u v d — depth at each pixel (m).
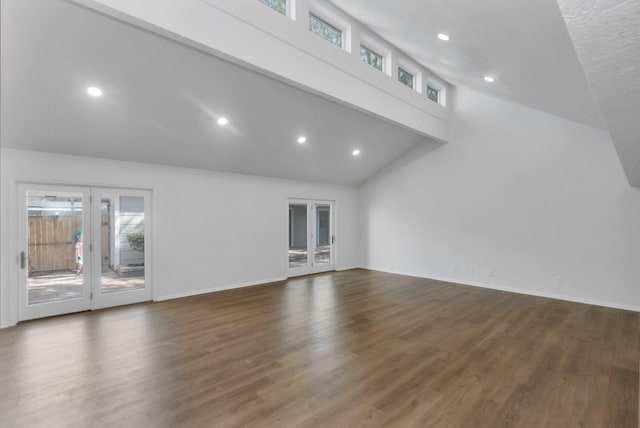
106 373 2.74
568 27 1.36
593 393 2.48
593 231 5.05
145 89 3.57
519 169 5.79
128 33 2.87
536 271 5.60
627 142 2.83
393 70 5.16
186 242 5.41
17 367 2.85
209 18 2.91
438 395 2.45
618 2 1.15
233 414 2.19
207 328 3.85
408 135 6.66
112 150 4.48
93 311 4.52
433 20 2.95
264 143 5.34
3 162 3.88
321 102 4.70
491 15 2.32
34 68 2.97
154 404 2.30
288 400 2.36
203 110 4.16
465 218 6.51
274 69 3.44
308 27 3.82
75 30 2.73
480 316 4.38
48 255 4.27
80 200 4.52
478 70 4.05
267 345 3.35
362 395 2.44
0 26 2.54
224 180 5.91
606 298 4.93
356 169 7.52
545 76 3.18
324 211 7.89
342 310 4.62
